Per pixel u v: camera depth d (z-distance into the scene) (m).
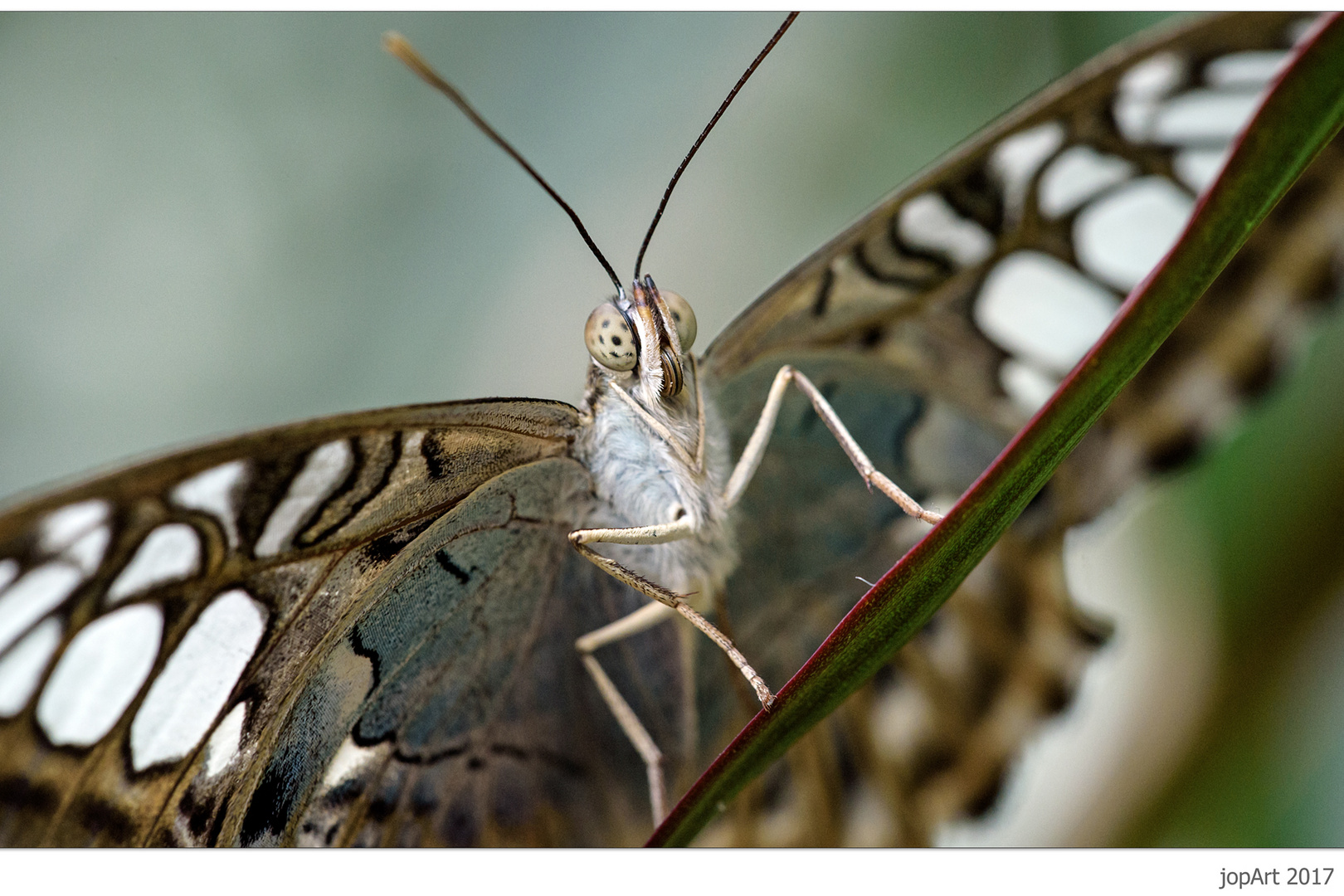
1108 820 0.18
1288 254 0.17
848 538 0.18
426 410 0.16
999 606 0.18
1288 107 0.15
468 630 0.17
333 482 0.16
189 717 0.16
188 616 0.16
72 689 0.16
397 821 0.17
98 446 0.20
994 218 0.17
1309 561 0.18
